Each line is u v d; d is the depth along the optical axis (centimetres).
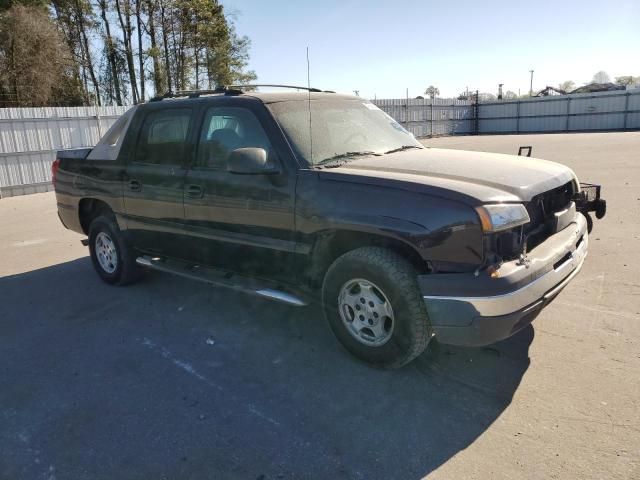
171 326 449
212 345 409
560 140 2781
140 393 343
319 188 349
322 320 446
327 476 258
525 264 302
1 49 2728
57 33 2959
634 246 592
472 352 369
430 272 309
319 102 426
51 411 327
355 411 310
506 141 2986
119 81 3741
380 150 413
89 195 550
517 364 350
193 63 3788
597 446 265
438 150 432
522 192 318
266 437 290
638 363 340
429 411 305
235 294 521
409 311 317
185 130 445
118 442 292
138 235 507
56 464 276
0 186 1427
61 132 1546
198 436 294
